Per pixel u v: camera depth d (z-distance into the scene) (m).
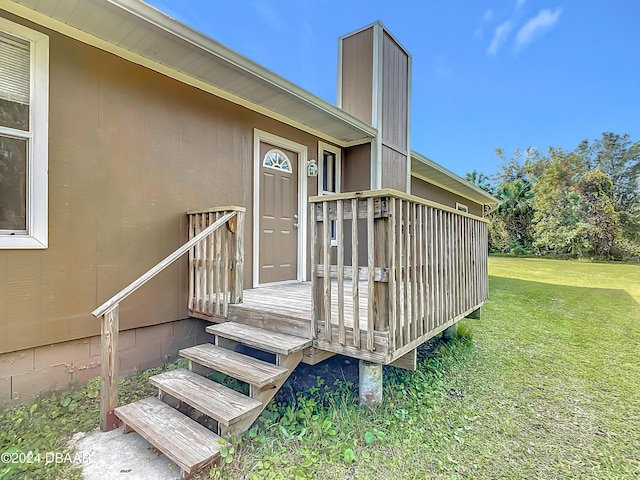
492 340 4.54
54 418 2.26
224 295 3.02
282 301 3.20
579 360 3.79
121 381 2.85
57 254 2.60
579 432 2.30
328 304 2.35
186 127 3.48
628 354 4.01
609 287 9.42
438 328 2.93
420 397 2.72
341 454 1.91
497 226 22.59
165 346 3.30
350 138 5.40
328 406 2.46
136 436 2.06
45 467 1.76
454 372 3.37
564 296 7.98
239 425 1.93
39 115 2.51
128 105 3.03
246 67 3.27
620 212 18.84
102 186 2.86
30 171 2.48
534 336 4.76
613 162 22.39
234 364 2.30
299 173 4.91
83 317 2.73
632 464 1.95
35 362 2.52
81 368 2.74
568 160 22.11
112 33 2.71
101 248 2.85
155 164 3.22
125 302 3.00
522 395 2.88
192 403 2.04
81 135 2.73
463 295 3.70
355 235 2.20
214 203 3.75
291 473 1.75
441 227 3.04
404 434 2.16
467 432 2.26
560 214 19.91
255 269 4.25
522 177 26.75
